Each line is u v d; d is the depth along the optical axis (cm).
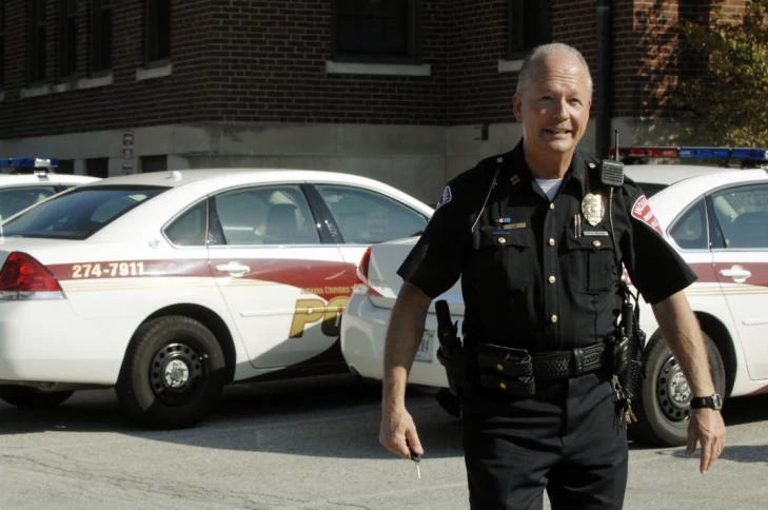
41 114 2495
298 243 1022
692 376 457
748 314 915
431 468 849
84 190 1042
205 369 976
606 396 448
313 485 803
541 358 441
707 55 1666
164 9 2061
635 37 1647
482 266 445
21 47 2583
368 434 962
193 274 965
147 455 892
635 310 464
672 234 895
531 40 1850
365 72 1934
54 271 913
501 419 443
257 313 993
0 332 900
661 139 1664
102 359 928
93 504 759
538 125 439
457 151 1969
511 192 445
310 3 1902
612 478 448
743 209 938
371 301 929
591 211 445
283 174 1038
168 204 977
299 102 1905
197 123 1900
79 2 2325
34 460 877
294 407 1080
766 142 1544
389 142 1952
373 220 1070
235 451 905
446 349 459
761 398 1109
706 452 454
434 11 1966
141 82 2092
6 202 1254
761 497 762
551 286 441
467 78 1945
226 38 1867
